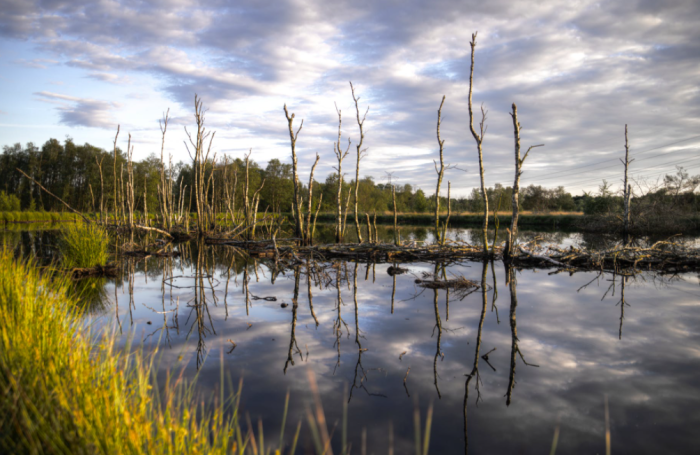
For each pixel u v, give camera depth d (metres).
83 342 3.90
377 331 7.11
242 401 4.34
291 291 10.67
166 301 9.08
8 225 40.53
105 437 2.23
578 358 5.87
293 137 22.64
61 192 62.31
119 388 2.98
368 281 12.40
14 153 67.56
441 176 19.61
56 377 2.75
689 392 4.75
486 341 6.61
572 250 16.53
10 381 2.69
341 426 3.89
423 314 8.31
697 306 9.01
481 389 4.82
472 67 16.72
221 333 6.81
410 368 5.44
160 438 2.45
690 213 34.47
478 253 18.38
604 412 4.27
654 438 3.77
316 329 7.16
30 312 3.88
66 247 13.14
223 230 30.44
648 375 5.24
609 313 8.40
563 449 3.58
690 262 15.22
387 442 3.63
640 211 33.62
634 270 14.73
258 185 62.84
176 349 5.92
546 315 8.26
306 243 22.00
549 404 4.46
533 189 73.62
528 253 16.61
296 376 5.08
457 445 3.62
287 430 3.77
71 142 66.69
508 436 3.77
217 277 12.84
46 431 2.29
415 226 49.22
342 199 58.12
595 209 39.22
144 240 25.59
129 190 29.66
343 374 5.19
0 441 2.25
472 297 10.01
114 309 8.18
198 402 4.22
